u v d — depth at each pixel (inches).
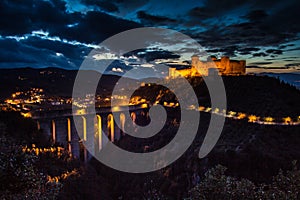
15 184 367.2
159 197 800.3
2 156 370.0
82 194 1305.4
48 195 411.8
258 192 427.8
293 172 461.7
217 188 450.0
